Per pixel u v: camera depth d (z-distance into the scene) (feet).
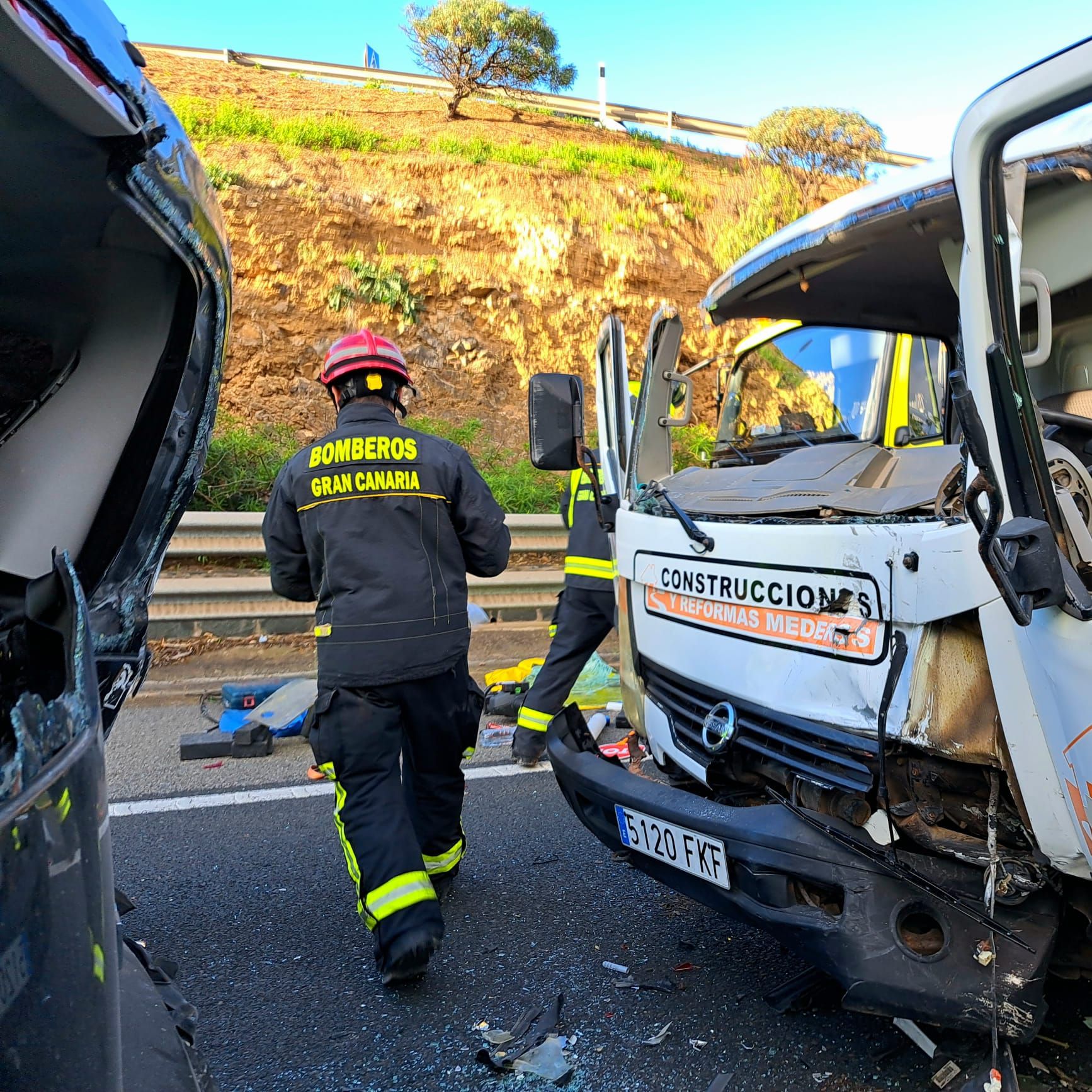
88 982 3.51
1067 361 8.02
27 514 5.70
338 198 38.70
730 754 8.34
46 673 4.02
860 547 7.03
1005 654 6.31
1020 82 5.63
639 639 9.77
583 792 8.82
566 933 10.23
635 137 57.98
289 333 36.40
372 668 9.34
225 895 11.16
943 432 11.73
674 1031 8.32
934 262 9.76
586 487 15.26
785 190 46.11
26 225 4.66
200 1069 5.21
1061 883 6.72
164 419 5.96
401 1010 8.74
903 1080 7.55
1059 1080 7.23
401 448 9.82
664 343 11.95
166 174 4.72
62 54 3.64
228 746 16.15
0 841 3.03
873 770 7.00
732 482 9.80
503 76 55.47
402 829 9.36
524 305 40.22
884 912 6.63
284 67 58.18
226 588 22.26
